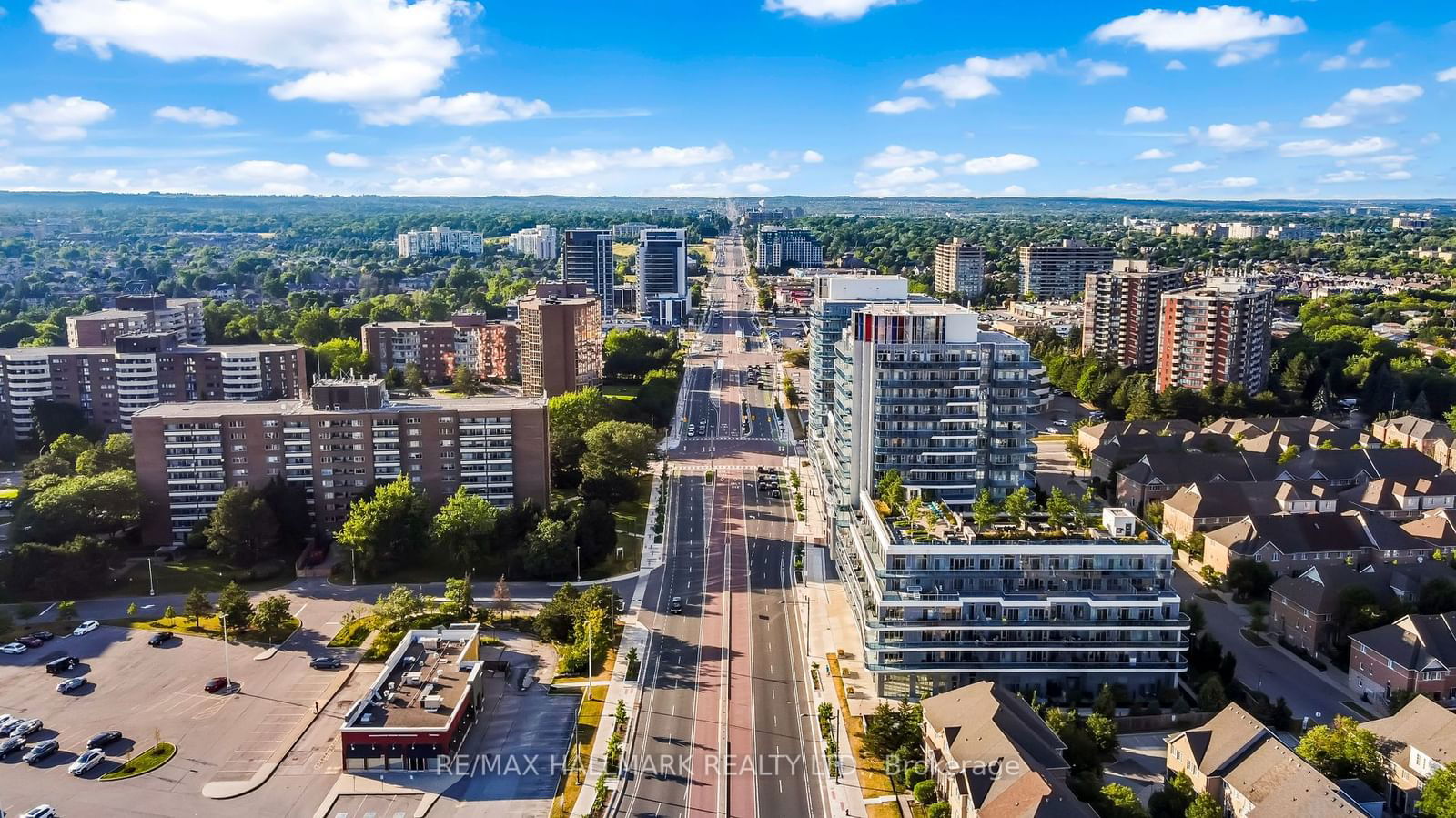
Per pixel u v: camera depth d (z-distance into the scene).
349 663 199.12
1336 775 149.62
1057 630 178.88
